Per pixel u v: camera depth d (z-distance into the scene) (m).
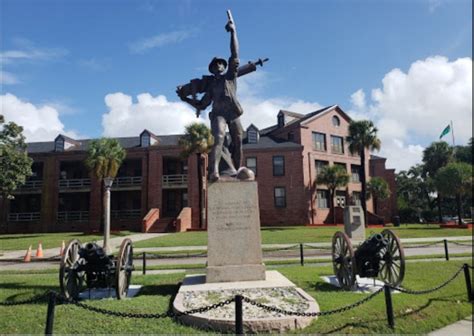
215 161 9.05
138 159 43.06
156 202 40.22
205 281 8.42
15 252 22.16
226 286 7.80
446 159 52.25
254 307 6.38
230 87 9.77
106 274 8.30
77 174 44.66
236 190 8.76
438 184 38.03
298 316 5.85
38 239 29.08
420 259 14.41
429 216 56.19
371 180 46.19
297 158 41.53
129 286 9.46
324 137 44.75
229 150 9.98
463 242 21.23
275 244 20.64
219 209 8.66
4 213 42.53
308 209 40.88
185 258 16.69
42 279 11.09
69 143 45.38
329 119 45.53
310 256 16.34
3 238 31.02
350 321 6.06
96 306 7.07
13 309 7.17
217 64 9.97
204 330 5.70
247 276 8.33
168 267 13.63
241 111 9.82
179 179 41.53
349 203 44.91
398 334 5.83
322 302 7.12
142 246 21.34
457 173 36.69
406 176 69.94
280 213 40.66
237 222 8.62
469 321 6.85
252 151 41.94
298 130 42.75
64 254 7.77
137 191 43.12
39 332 5.81
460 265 12.31
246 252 8.49
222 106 9.67
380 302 7.18
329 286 9.10
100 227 38.47
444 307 7.31
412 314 6.67
